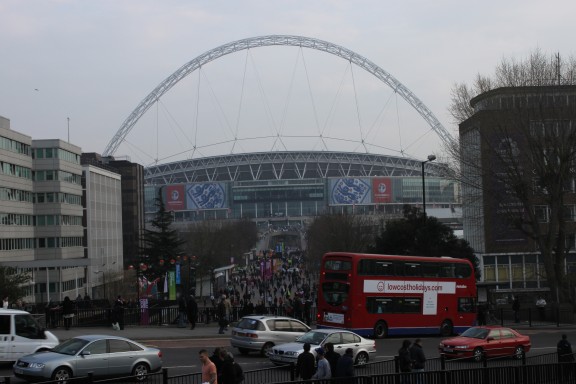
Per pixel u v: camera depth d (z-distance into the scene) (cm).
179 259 8569
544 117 6066
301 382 1969
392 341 4416
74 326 4691
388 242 7244
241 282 12169
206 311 5147
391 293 4494
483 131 6216
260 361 3344
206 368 2006
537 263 8700
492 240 9031
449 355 3484
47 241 10969
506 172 6178
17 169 10281
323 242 12281
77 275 12056
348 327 4297
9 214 9875
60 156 11181
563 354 2991
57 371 2506
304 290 8275
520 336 3697
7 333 2825
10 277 6712
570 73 6206
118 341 2673
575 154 6084
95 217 14200
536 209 7056
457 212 18938
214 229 17200
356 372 2780
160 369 2753
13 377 2736
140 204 18975
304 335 3198
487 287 6769
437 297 4716
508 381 2536
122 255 16462
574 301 6328
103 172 14925
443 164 6756
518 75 6291
